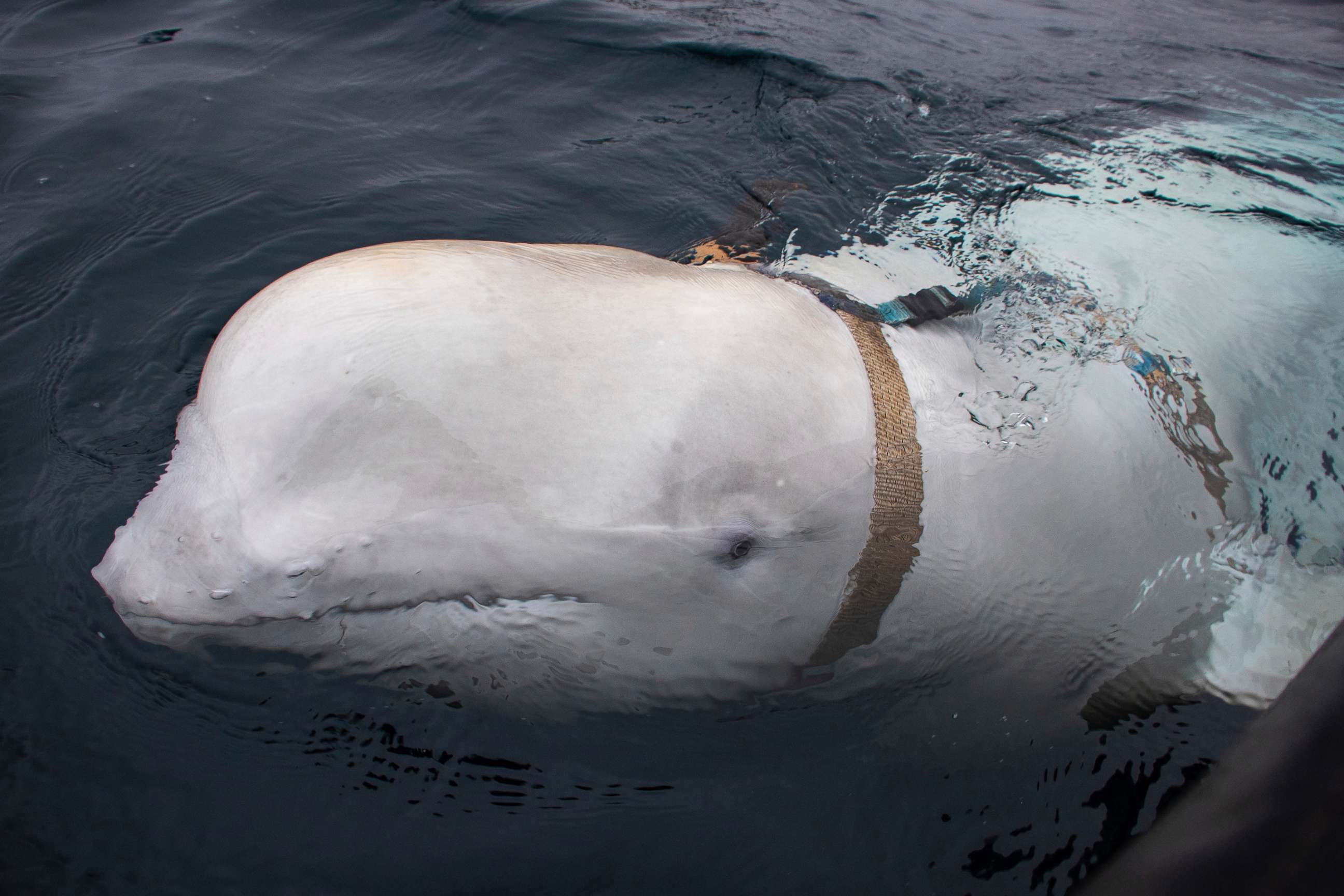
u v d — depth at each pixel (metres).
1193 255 2.90
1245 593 1.99
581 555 1.49
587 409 1.47
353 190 3.41
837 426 1.71
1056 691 1.94
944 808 1.75
